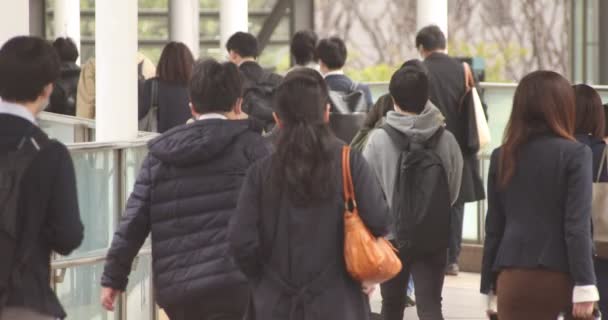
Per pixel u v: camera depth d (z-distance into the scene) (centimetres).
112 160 2141
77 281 2153
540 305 1633
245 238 1451
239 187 1638
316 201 1435
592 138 1881
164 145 1638
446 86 2798
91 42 5869
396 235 1997
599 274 1906
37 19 5772
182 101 2984
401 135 2012
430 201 1997
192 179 1642
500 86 3244
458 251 3012
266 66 6138
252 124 1662
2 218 1367
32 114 1405
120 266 1673
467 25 6662
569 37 6631
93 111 3284
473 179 2861
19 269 1370
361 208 1452
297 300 1448
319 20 6253
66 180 1389
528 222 1633
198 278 1631
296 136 1430
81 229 1400
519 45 6650
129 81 2556
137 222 1664
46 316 1388
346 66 6381
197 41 5069
